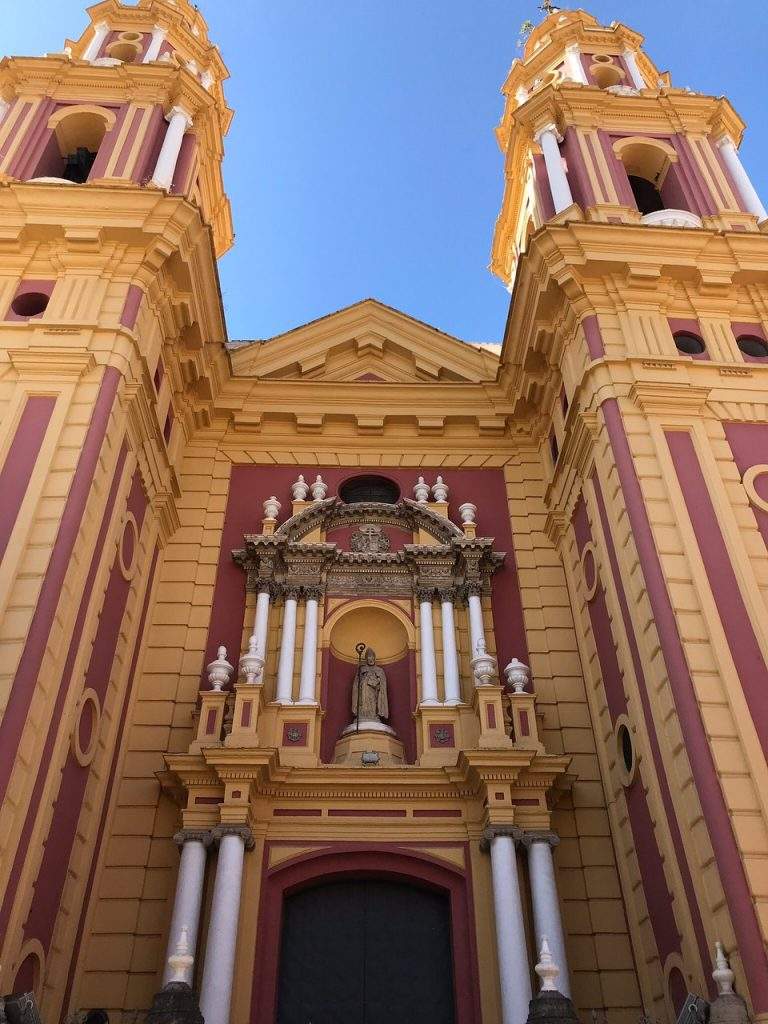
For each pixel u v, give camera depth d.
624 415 12.95
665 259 14.68
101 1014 10.60
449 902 11.86
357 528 16.23
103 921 11.45
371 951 11.62
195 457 16.92
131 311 13.54
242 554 15.34
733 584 11.23
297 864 11.84
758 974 8.44
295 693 13.95
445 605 14.76
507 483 16.97
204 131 19.41
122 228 14.10
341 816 12.20
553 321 15.38
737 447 12.91
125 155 16.75
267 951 11.23
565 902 11.89
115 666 12.73
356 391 17.80
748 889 8.90
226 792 11.84
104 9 22.17
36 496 11.20
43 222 14.11
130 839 12.14
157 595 14.88
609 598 12.79
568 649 14.43
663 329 14.20
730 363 13.77
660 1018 10.59
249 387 17.58
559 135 18.84
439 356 18.97
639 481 12.21
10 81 18.56
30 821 9.52
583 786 12.86
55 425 11.95
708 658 10.52
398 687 14.41
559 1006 8.62
